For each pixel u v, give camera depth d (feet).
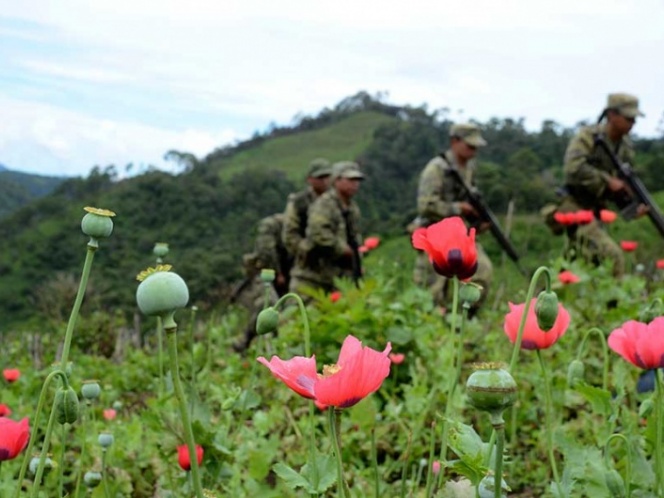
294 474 6.38
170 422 8.85
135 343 33.88
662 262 27.17
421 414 12.06
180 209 167.02
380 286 22.65
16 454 6.42
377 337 16.12
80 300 5.51
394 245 74.23
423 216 27.45
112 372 23.15
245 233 159.43
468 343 19.51
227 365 20.85
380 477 10.82
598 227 27.71
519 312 7.37
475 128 27.68
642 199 27.99
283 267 32.12
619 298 21.80
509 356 17.98
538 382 13.62
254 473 8.48
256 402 9.27
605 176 27.71
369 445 11.96
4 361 30.04
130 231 163.53
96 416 15.15
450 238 6.96
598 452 7.33
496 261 69.62
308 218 29.53
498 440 4.86
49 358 30.53
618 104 27.91
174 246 161.99
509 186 91.04
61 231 186.09
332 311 18.58
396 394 15.52
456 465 5.57
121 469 10.36
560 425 12.29
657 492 6.99
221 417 12.17
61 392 5.52
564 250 27.09
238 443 10.48
